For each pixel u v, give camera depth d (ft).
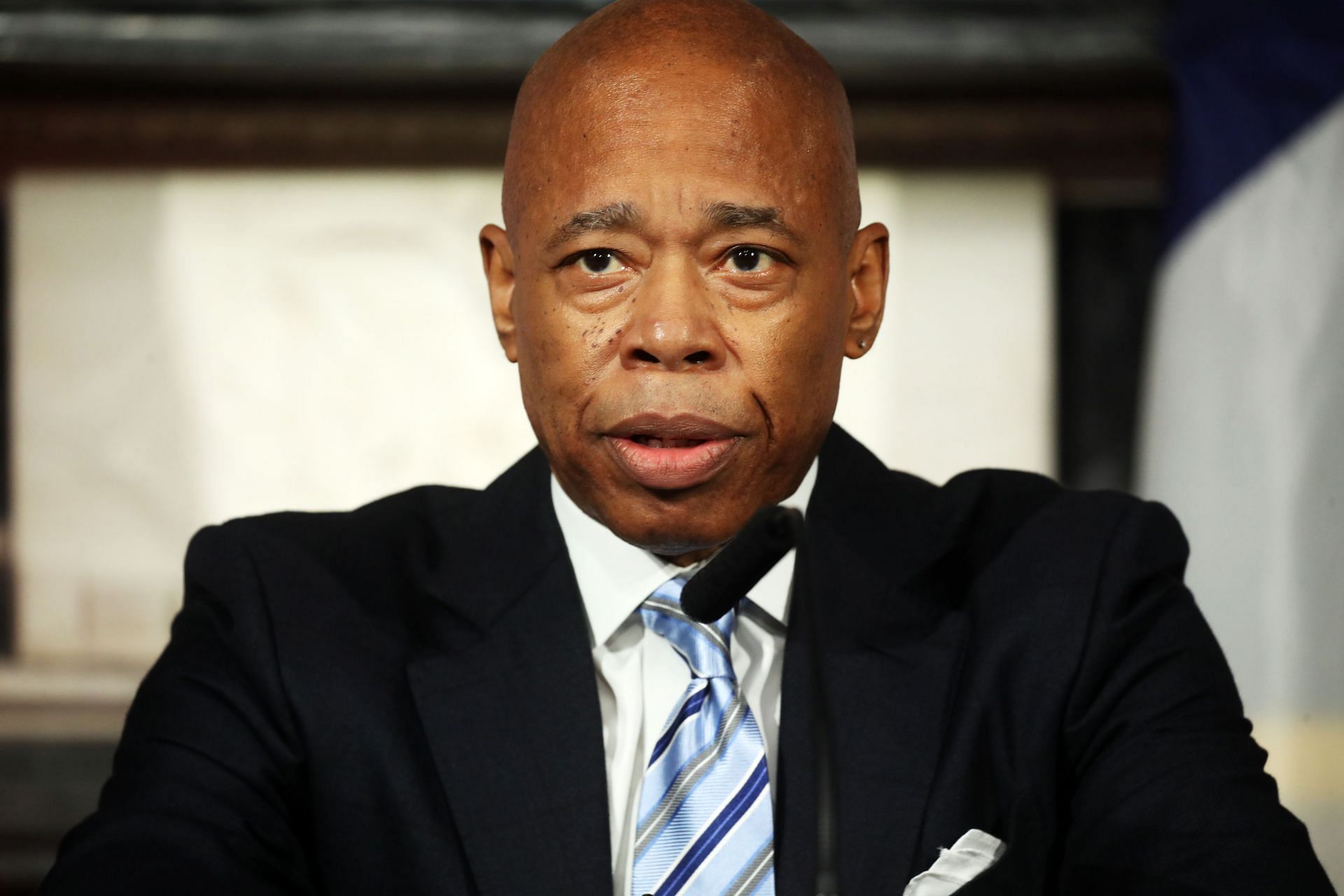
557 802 11.61
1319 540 25.48
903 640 12.48
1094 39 28.48
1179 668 12.50
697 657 11.92
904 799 11.63
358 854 11.70
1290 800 25.44
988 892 10.93
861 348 12.85
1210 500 26.48
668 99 11.18
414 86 29.12
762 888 11.19
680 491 11.34
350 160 29.48
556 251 11.30
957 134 29.19
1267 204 26.40
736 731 11.63
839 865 11.31
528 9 29.07
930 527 13.38
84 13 28.94
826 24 28.89
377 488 29.84
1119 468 29.94
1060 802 12.34
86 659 29.45
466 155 29.45
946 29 28.76
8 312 29.58
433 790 11.84
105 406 29.73
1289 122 26.40
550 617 12.41
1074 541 13.06
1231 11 27.22
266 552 12.99
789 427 11.38
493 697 12.09
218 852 11.13
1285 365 25.90
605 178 11.11
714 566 9.47
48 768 28.78
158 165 29.43
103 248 29.58
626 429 11.21
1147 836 11.46
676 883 11.18
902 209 29.55
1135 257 29.60
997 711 12.17
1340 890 25.17
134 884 10.77
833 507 13.21
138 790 11.70
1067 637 12.44
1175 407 27.09
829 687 12.06
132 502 29.68
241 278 29.73
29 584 29.43
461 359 29.81
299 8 29.01
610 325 11.24
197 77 29.04
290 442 29.76
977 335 29.71
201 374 29.76
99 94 29.12
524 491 13.35
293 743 12.01
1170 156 28.48
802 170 11.32
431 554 13.28
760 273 11.25
